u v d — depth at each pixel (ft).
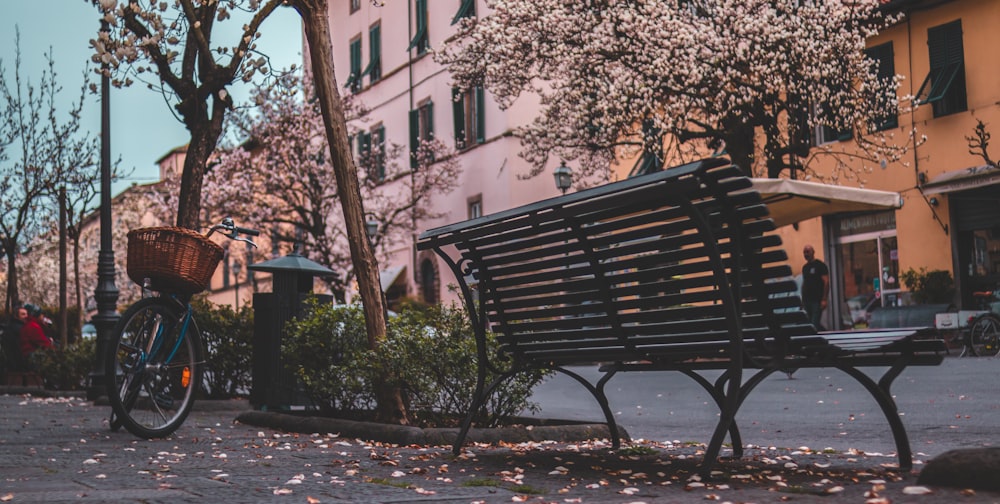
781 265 14.97
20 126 78.95
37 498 13.99
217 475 16.76
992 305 69.00
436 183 120.16
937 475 12.77
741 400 14.64
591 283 17.43
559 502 13.11
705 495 13.15
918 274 76.95
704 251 15.42
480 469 17.38
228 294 188.44
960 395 34.99
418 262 124.57
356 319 27.55
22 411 38.32
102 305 46.68
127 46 36.35
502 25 80.28
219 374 38.40
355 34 145.07
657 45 73.56
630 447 20.53
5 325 59.06
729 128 75.46
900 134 80.64
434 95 124.98
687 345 16.33
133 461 19.65
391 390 24.80
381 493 14.26
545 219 16.11
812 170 81.71
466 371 23.90
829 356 15.67
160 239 25.32
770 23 73.26
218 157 117.60
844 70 76.07
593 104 78.59
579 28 75.87
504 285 19.33
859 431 25.85
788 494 13.14
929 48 78.64
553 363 19.66
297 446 22.52
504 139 111.14
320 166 117.29
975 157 75.20
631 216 16.90
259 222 117.19
